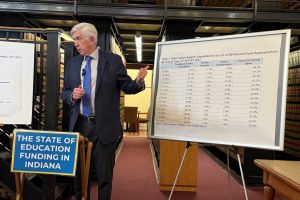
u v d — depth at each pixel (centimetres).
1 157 273
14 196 276
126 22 534
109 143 231
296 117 580
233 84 197
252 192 404
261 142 183
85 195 203
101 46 489
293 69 592
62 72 343
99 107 229
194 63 213
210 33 623
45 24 578
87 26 227
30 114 233
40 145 187
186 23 495
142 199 365
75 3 455
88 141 207
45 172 186
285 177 165
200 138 203
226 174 501
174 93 218
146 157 623
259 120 186
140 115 1230
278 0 490
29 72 232
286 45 182
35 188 278
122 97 798
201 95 208
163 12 466
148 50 929
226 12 468
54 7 456
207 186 428
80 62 238
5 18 478
